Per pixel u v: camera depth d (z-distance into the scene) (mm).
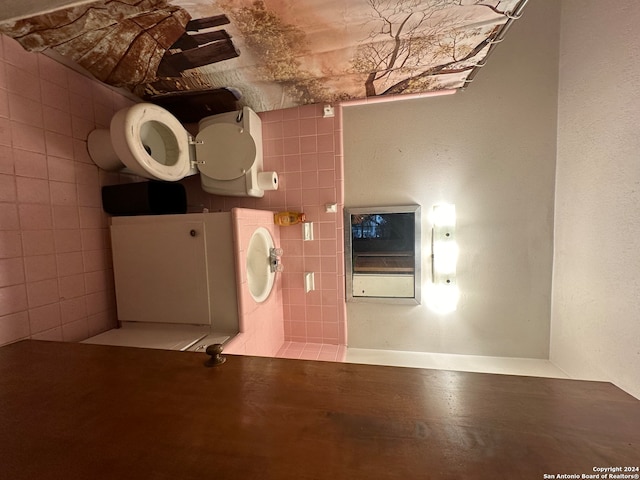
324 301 2016
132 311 1546
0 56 1117
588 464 412
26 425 537
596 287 1445
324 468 421
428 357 1893
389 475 407
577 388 569
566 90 1602
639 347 1227
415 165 1855
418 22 1109
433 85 1645
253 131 1783
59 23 1069
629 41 1233
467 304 1878
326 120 1908
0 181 1121
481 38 1203
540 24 1645
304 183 1966
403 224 1920
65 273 1364
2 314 1121
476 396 554
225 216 1425
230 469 426
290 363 699
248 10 1034
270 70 1448
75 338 1401
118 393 622
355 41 1219
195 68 1414
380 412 521
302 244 2008
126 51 1266
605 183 1380
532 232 1776
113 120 1300
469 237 1839
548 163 1723
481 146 1776
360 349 2000
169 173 1479
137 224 1516
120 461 451
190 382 643
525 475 401
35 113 1245
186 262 1473
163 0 972
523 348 1845
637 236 1229
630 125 1247
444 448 444
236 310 1444
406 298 1928
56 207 1331
